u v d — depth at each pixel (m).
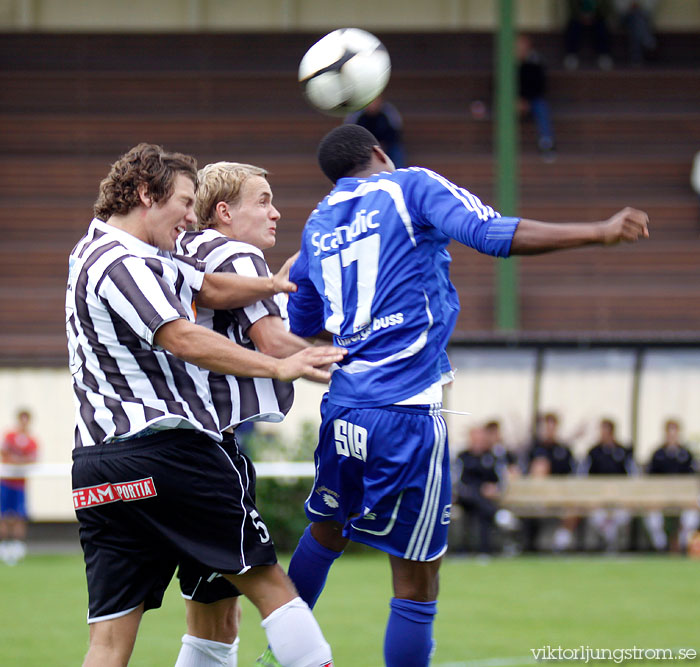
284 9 88.25
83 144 79.12
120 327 13.98
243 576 14.84
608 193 77.50
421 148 79.56
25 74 81.12
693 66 85.50
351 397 14.76
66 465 51.12
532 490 49.69
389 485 14.62
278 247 73.25
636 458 52.47
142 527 14.19
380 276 14.48
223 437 15.48
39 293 69.94
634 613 31.48
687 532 51.66
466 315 69.88
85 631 28.30
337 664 23.69
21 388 57.47
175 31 84.06
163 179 14.34
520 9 88.44
